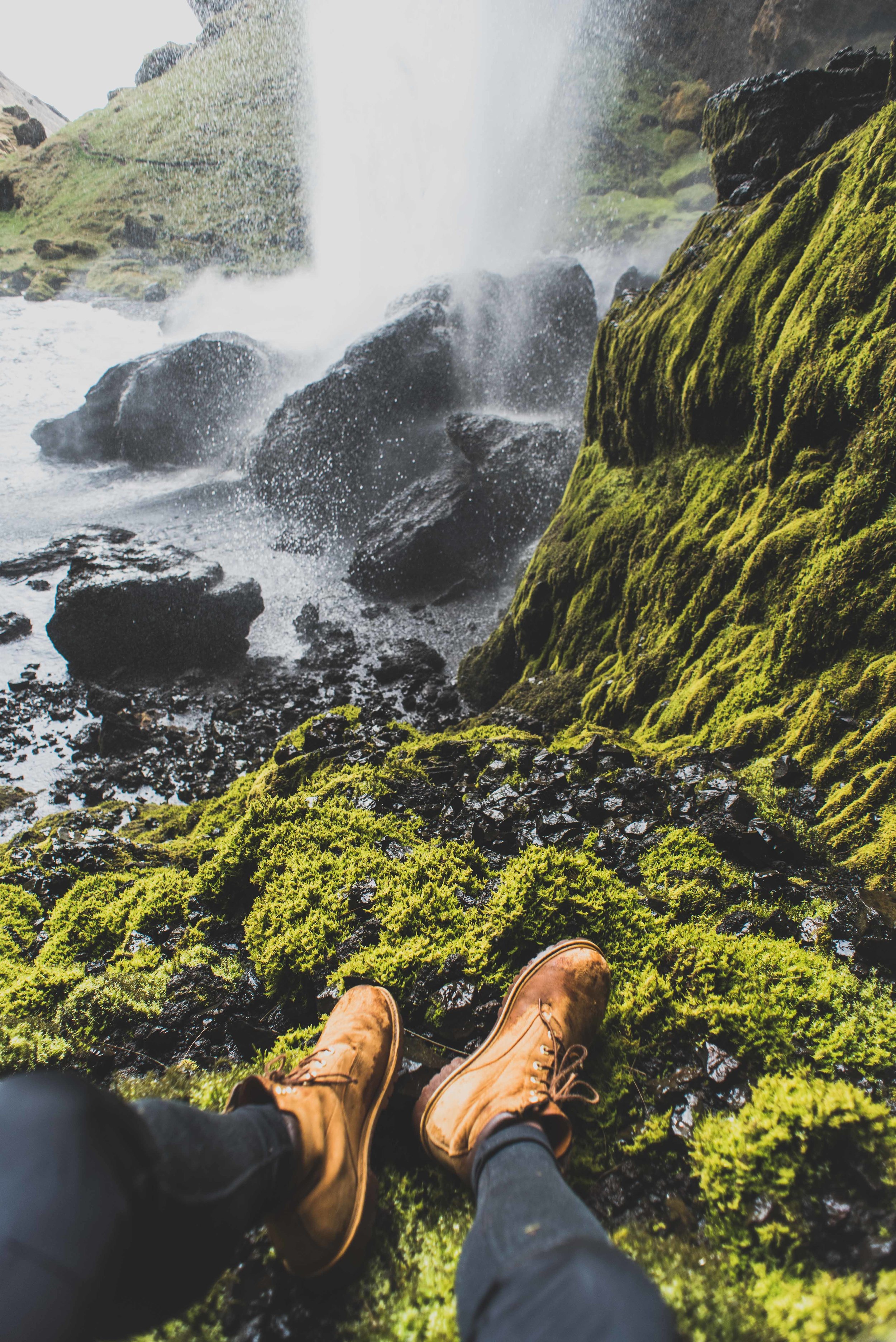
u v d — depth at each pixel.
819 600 3.25
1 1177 0.83
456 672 6.92
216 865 2.67
